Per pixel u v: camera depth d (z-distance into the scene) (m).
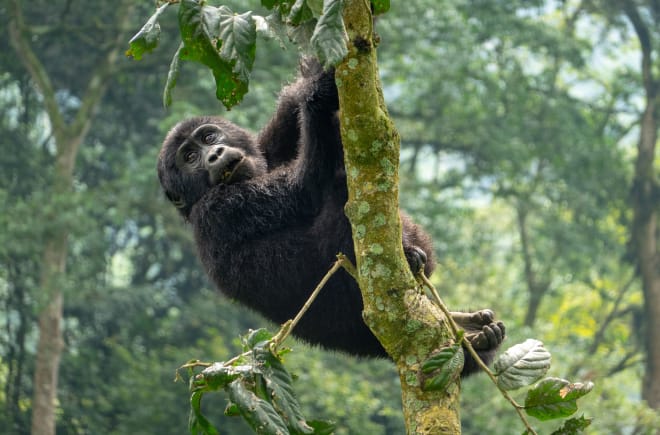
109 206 23.09
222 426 20.19
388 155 3.54
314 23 3.44
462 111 26.38
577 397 3.49
